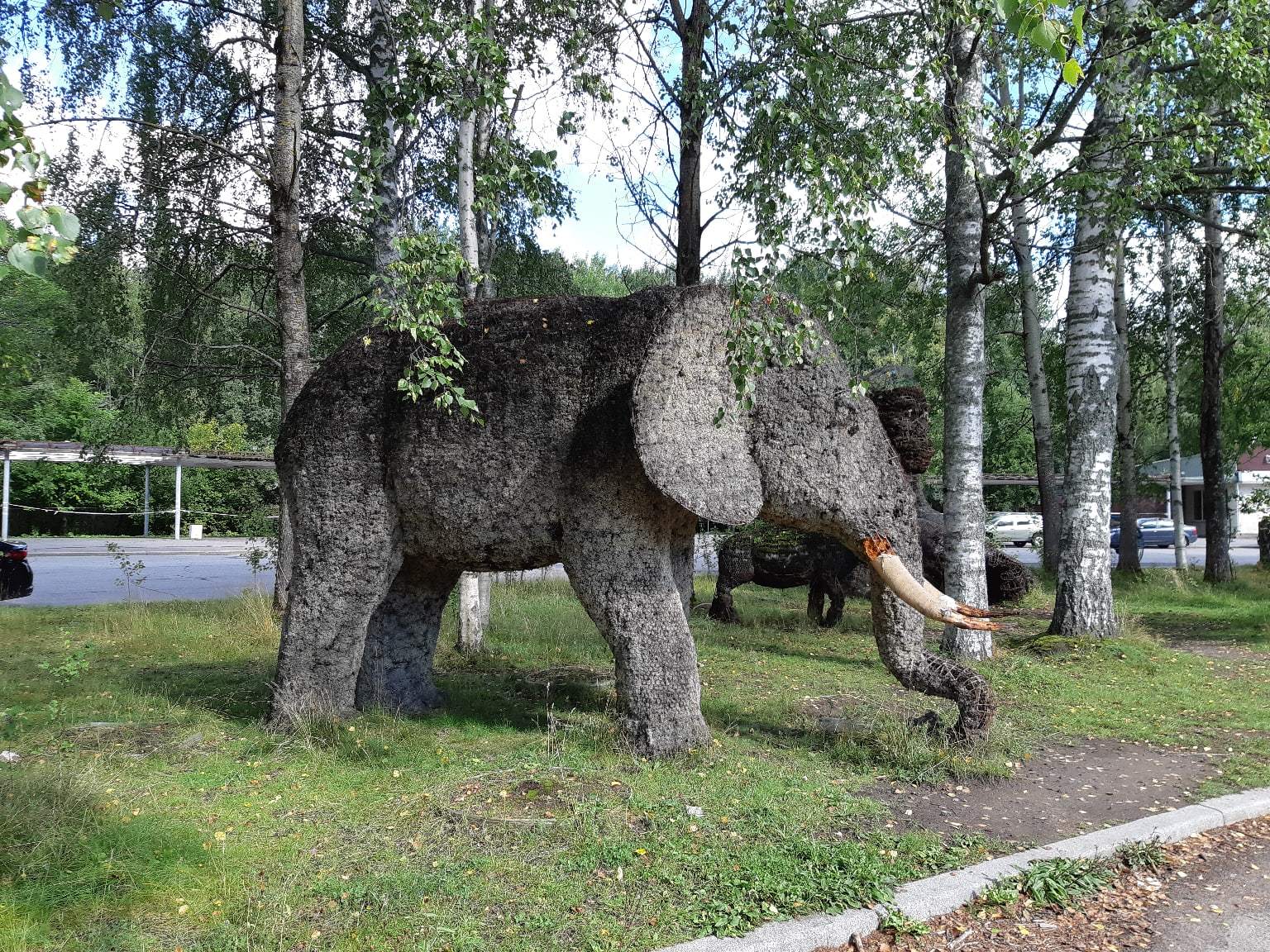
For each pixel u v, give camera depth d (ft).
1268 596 48.37
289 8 29.71
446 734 18.67
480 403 17.40
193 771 15.99
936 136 22.79
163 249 38.70
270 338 43.98
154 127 27.73
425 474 17.69
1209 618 40.93
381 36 32.86
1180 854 13.64
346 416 18.38
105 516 108.06
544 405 17.10
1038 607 42.24
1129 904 11.93
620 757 16.44
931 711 18.86
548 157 16.51
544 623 33.94
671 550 18.21
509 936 10.14
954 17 20.72
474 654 28.32
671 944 10.08
